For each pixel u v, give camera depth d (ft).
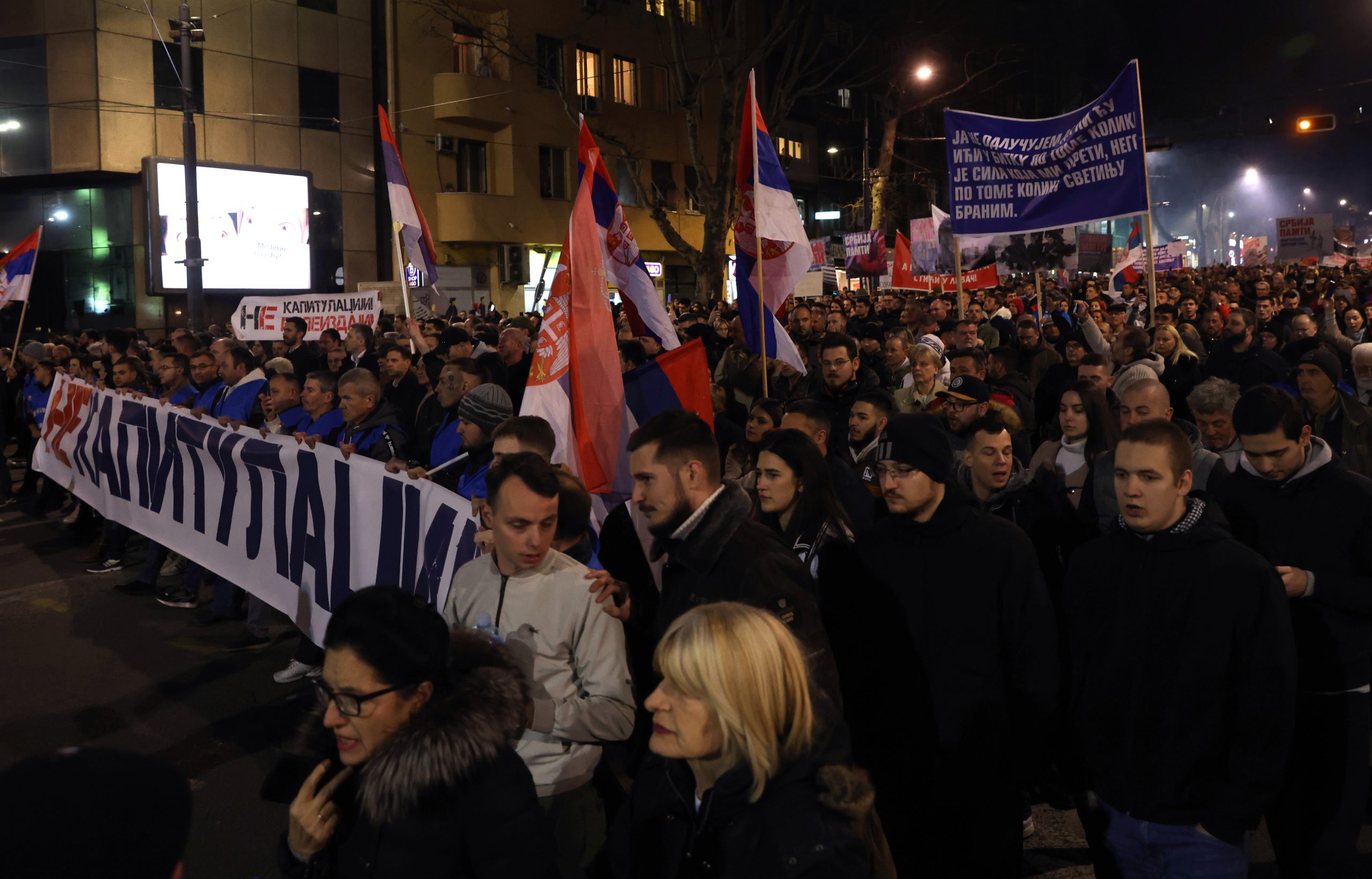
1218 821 8.59
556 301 15.05
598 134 98.43
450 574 13.07
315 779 6.87
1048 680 9.80
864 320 53.42
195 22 68.03
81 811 3.64
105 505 25.49
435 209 101.04
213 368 27.22
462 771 6.33
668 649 6.02
